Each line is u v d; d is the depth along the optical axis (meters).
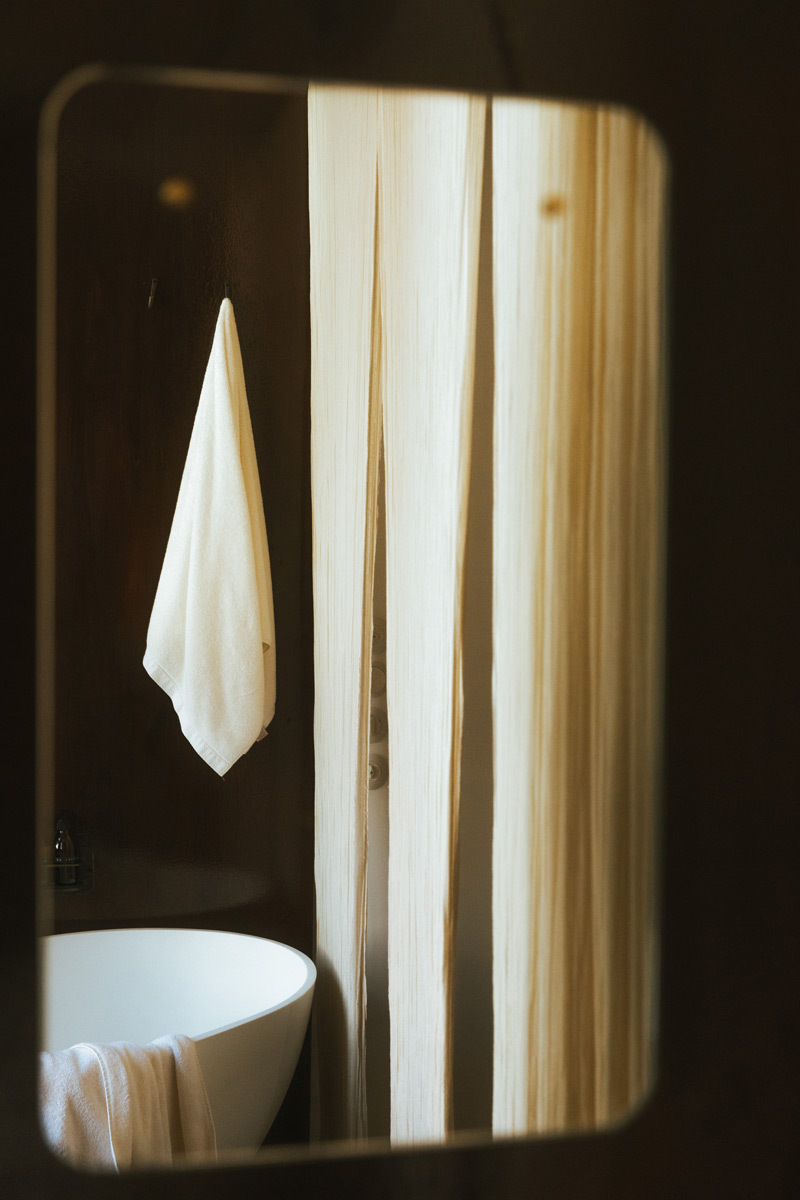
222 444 2.10
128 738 2.17
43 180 0.48
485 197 1.29
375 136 1.44
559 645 0.82
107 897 2.15
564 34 0.52
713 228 0.54
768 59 0.54
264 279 2.21
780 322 0.55
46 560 0.49
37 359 0.48
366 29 0.51
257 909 2.21
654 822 0.55
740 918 0.55
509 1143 0.52
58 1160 0.48
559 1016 0.82
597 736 0.75
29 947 0.48
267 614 2.13
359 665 1.66
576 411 0.79
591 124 0.75
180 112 2.17
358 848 1.70
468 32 0.52
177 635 2.09
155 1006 2.12
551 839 0.85
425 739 1.21
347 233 1.63
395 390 1.32
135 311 2.17
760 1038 0.55
